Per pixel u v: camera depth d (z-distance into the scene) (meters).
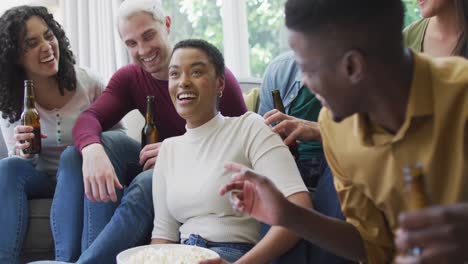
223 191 1.35
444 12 2.04
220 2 3.81
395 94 1.18
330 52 1.13
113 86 2.54
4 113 2.56
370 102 1.18
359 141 1.28
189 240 1.96
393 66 1.15
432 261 0.88
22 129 2.40
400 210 1.33
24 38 2.47
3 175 2.27
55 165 2.59
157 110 2.49
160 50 2.45
